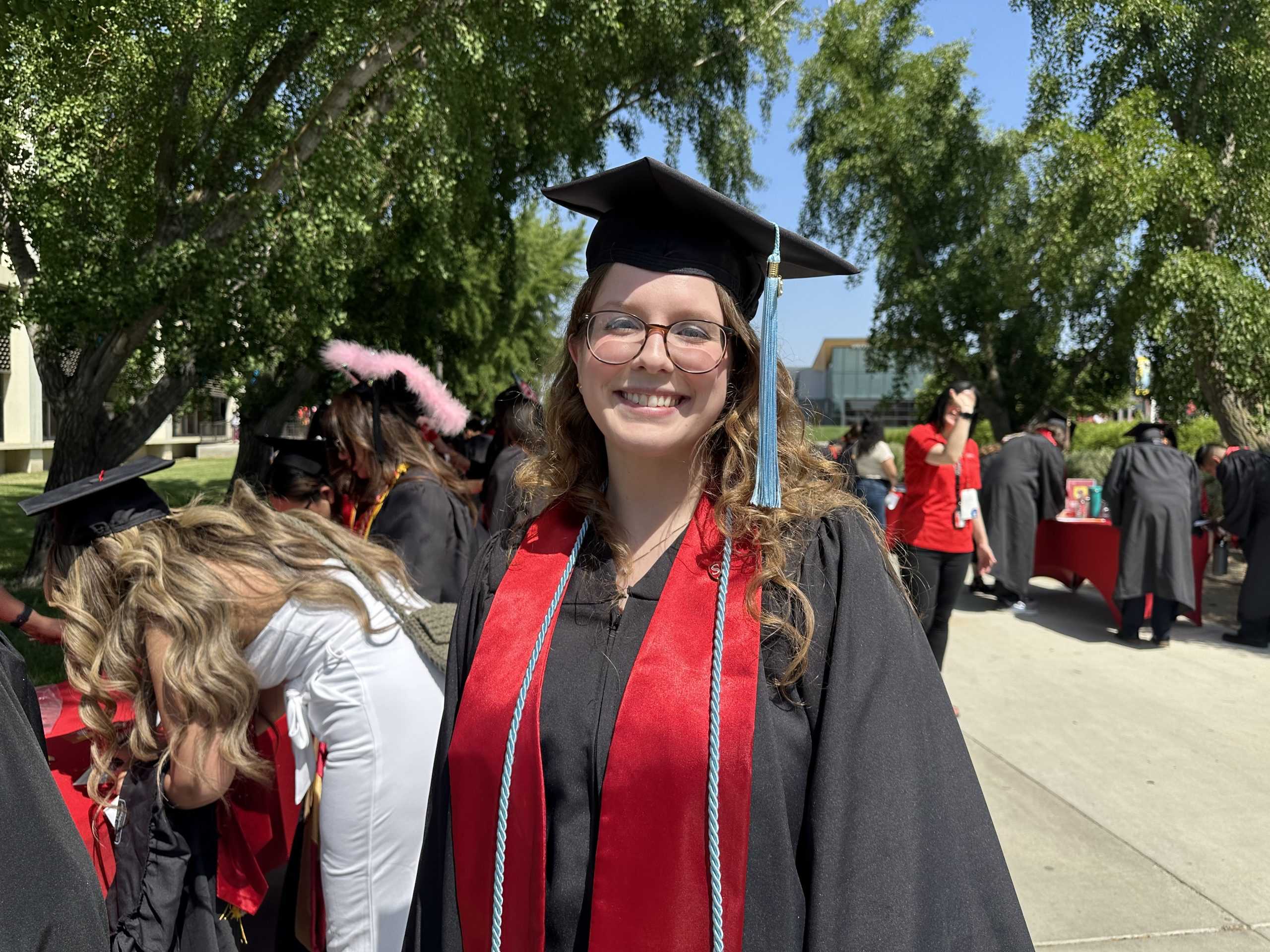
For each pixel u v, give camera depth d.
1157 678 5.76
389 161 9.70
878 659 1.07
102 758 2.03
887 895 0.95
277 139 8.20
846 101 16.48
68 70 7.22
